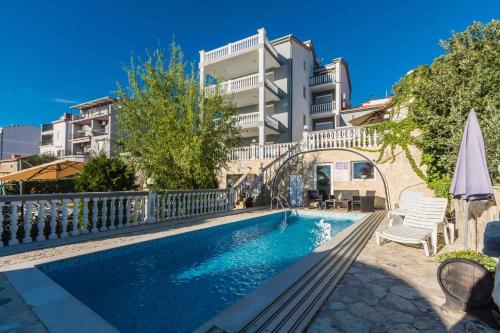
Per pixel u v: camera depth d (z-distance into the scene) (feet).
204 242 26.55
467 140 15.58
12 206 18.80
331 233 31.83
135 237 22.03
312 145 53.11
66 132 146.00
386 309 10.35
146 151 36.58
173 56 38.55
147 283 16.24
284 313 9.61
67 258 16.11
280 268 19.45
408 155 42.57
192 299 13.98
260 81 69.62
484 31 38.65
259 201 52.85
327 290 11.87
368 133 47.32
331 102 91.15
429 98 38.14
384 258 17.22
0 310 9.78
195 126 37.27
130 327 11.15
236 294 14.71
